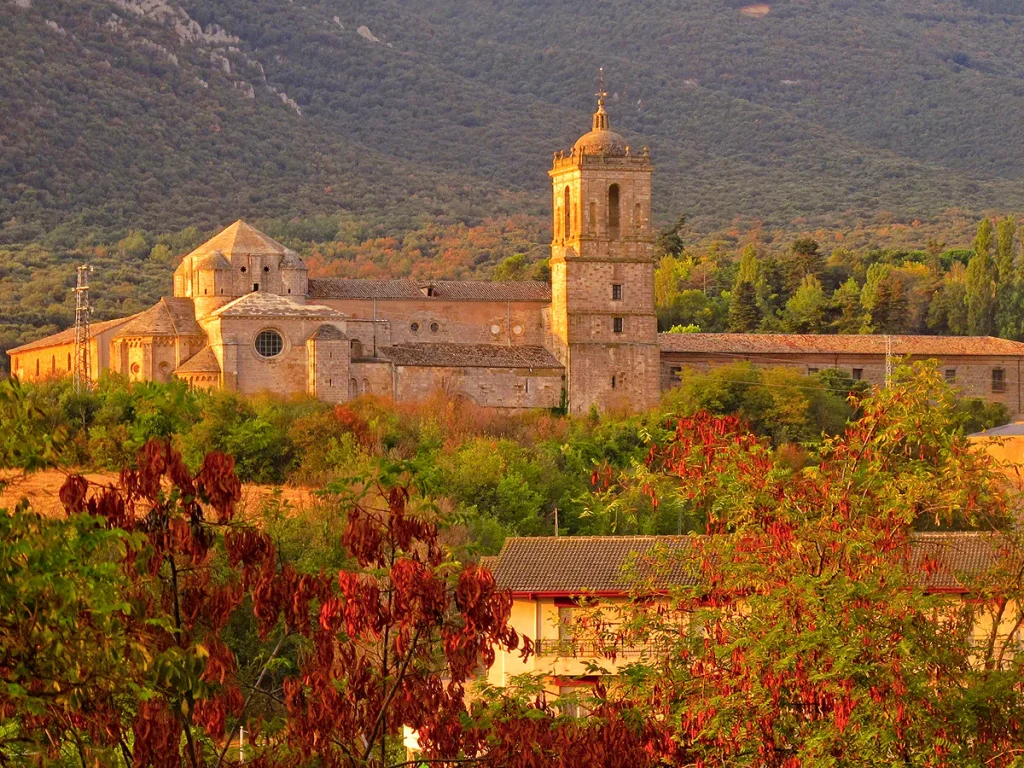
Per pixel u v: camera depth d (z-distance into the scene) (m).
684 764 66.94
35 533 47.69
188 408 54.56
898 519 72.62
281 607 52.75
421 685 54.44
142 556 50.66
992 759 64.81
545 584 110.31
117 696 52.44
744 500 72.69
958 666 69.69
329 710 52.62
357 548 53.41
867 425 76.44
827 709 65.69
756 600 68.12
